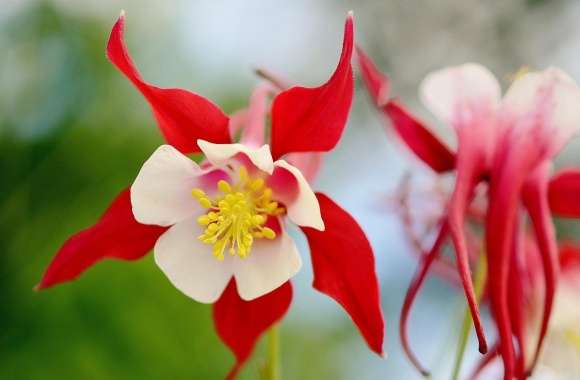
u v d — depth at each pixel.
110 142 0.67
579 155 0.94
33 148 0.65
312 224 0.38
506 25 1.20
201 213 0.39
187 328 0.62
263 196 0.39
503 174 0.39
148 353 0.61
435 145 0.40
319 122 0.37
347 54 0.36
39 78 0.68
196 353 0.62
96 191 0.66
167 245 0.39
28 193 0.64
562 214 0.39
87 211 0.65
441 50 1.21
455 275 0.42
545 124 0.39
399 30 1.22
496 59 1.21
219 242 0.39
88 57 0.71
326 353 0.80
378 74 0.40
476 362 0.40
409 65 1.22
